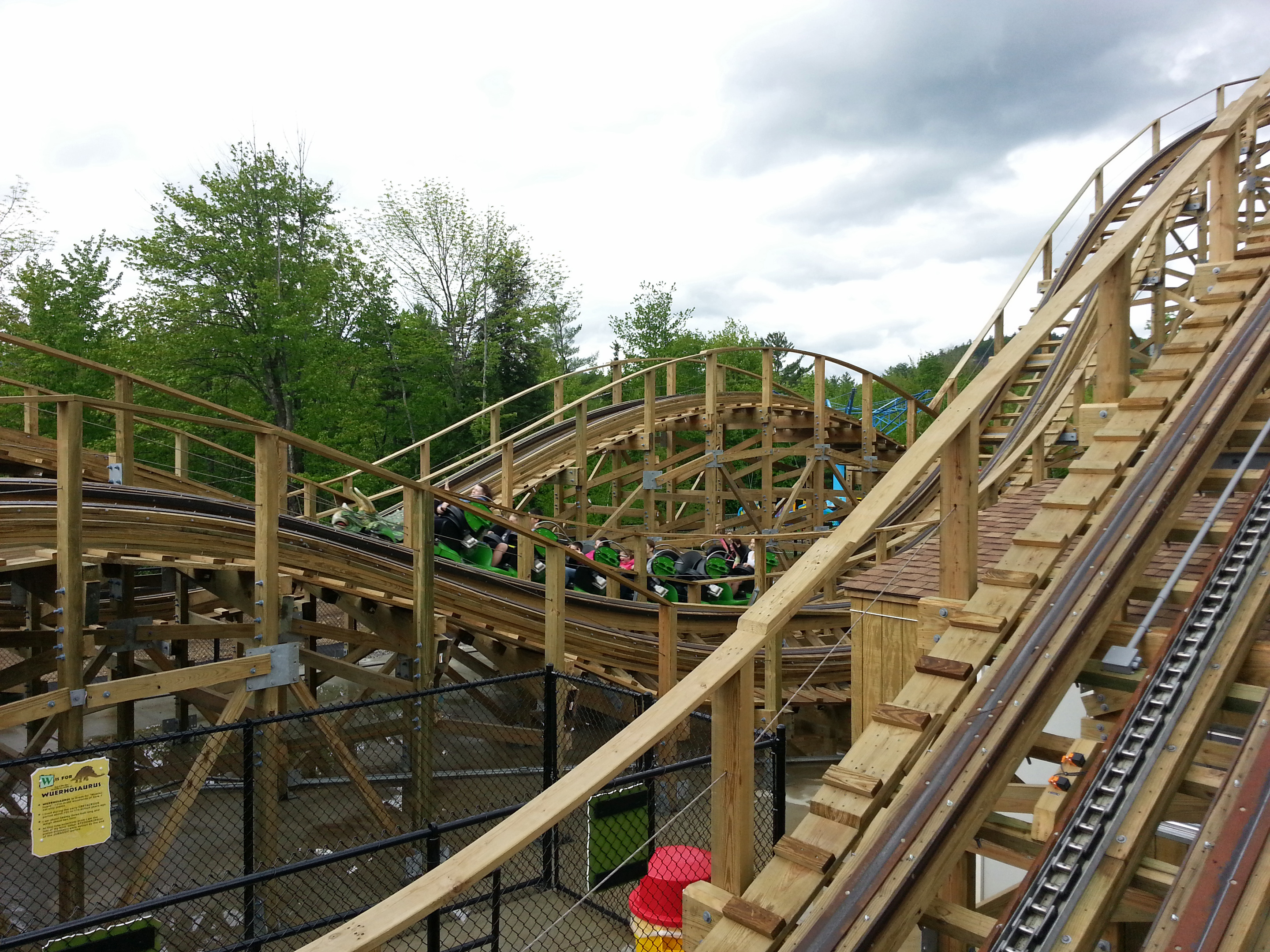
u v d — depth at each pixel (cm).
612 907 692
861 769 306
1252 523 389
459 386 3969
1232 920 239
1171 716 311
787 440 2217
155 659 880
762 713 1061
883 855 282
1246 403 431
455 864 223
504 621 893
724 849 288
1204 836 270
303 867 525
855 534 312
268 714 692
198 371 2769
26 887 726
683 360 1692
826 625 1155
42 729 650
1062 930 259
